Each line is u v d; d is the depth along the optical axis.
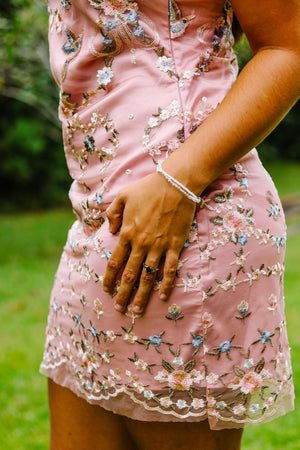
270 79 1.00
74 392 1.24
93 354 1.15
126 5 1.08
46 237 8.26
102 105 1.12
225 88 1.12
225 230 1.06
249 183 1.10
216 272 1.05
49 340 1.32
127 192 1.04
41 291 5.40
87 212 1.17
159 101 1.08
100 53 1.11
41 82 6.52
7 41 5.41
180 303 1.05
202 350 1.06
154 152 1.07
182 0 1.08
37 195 11.23
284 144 17.22
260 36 1.03
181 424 1.12
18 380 3.29
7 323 4.42
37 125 10.37
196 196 1.01
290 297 4.80
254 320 1.09
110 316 1.10
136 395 1.10
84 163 1.18
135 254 1.03
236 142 1.00
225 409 1.09
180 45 1.09
